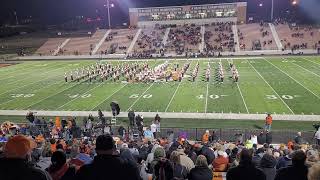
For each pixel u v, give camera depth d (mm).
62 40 73688
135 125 20859
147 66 43875
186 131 19562
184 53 60156
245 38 64375
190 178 5668
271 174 6789
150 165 7070
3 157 3441
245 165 4676
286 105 25094
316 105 24734
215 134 18266
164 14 76062
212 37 66125
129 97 29219
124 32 73500
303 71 39000
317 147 11211
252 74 38500
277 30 66125
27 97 30828
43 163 7172
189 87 32438
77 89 33312
